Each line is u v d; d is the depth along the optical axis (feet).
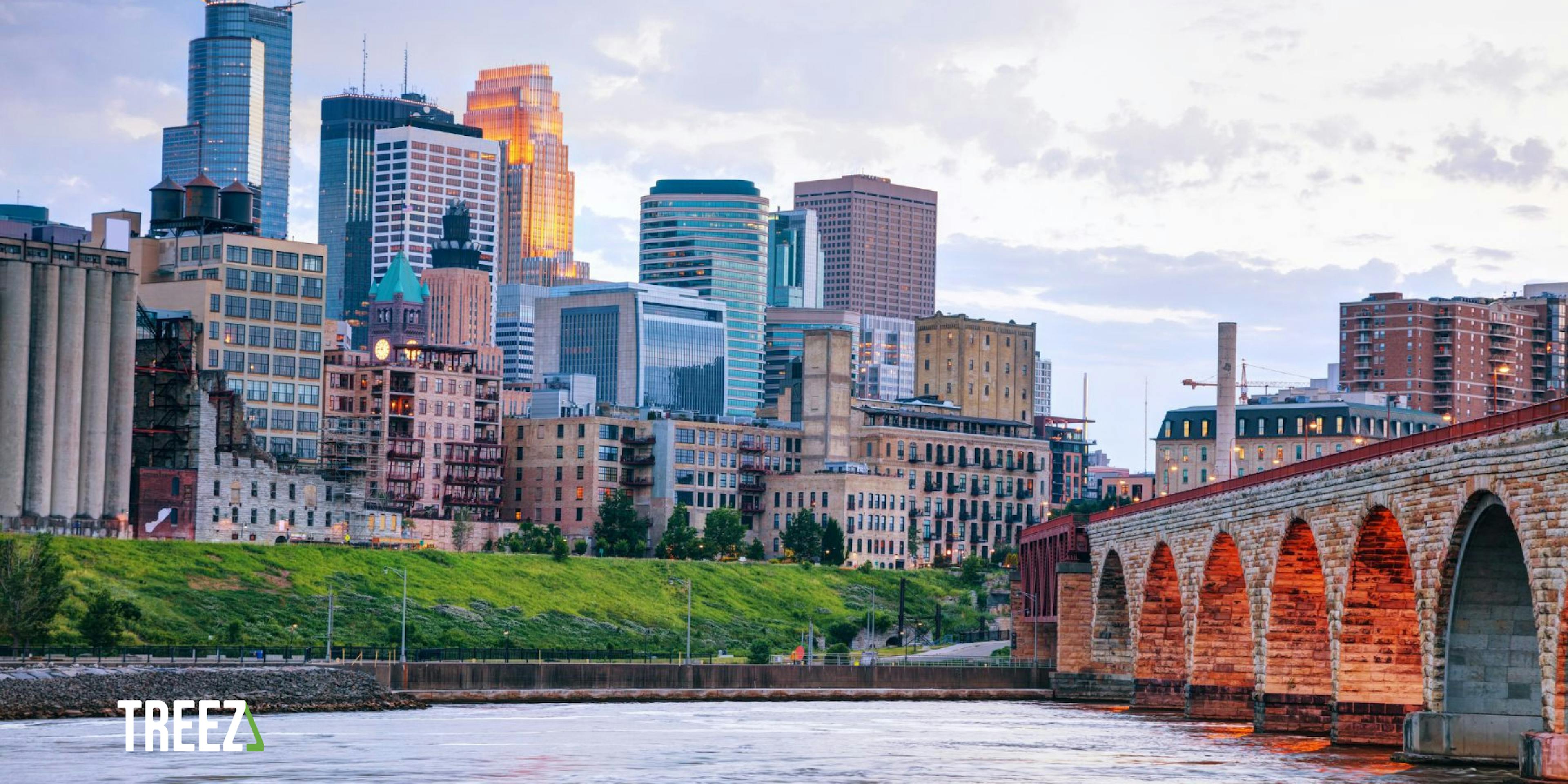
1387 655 495.00
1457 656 440.45
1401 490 455.63
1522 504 391.24
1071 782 483.10
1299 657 555.28
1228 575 630.74
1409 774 440.86
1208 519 625.00
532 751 567.59
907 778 497.87
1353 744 498.69
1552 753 377.91
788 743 596.29
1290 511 537.65
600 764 533.96
